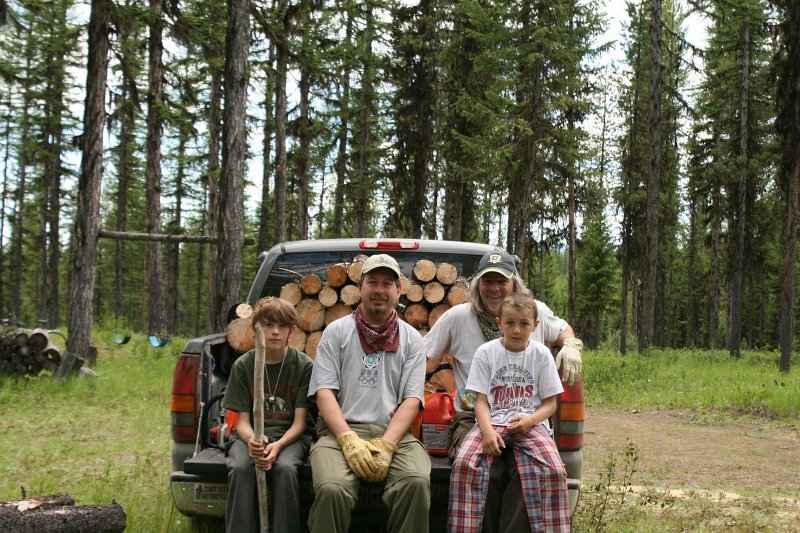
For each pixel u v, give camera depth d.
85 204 13.64
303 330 5.33
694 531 5.52
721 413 12.34
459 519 3.85
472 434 4.10
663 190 42.16
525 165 27.17
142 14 15.91
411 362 4.21
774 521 5.90
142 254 70.50
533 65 26.53
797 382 15.96
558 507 3.91
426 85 32.22
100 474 6.65
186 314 78.44
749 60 32.59
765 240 36.75
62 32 26.00
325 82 17.47
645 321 26.78
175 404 4.35
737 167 33.34
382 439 3.94
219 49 17.98
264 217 43.59
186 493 4.04
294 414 4.20
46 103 39.09
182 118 23.52
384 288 4.16
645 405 13.52
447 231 38.19
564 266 92.31
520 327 4.10
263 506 3.76
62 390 11.91
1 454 7.53
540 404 4.13
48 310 53.56
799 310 55.25
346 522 3.72
